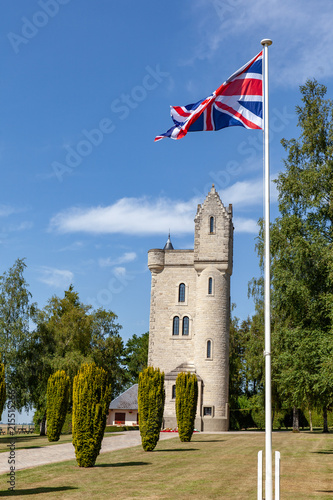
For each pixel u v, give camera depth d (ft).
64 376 134.41
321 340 94.63
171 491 51.83
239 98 57.67
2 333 157.79
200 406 185.57
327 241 101.45
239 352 251.19
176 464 75.72
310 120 109.50
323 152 109.40
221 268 194.90
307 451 96.17
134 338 302.25
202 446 109.19
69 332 197.36
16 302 163.84
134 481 58.65
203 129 58.44
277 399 164.45
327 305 96.17
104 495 49.49
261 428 215.92
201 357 189.47
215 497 48.44
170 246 221.87
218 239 197.16
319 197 103.35
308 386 96.37
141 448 104.22
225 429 184.85
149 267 202.90
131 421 220.43
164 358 195.21
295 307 103.35
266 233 48.29
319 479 61.00
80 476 62.75
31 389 160.56
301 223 106.22
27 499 47.24
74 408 73.77
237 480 59.47
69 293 231.91
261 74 57.47
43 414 175.83
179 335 196.24
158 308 199.62
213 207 200.23
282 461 79.51
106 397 74.38
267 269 47.57
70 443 122.21
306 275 102.37
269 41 52.31
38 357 164.35
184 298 199.00
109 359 228.63
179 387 124.36
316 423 231.09
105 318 232.94
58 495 49.42
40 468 70.79
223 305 193.88
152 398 98.89
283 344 108.17
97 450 72.95
